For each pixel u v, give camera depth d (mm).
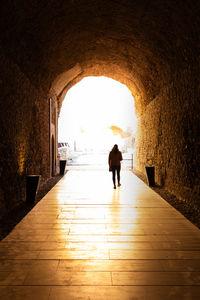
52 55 8023
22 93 6547
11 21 4848
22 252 3465
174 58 6551
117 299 2422
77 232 4246
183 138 6289
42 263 3145
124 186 8992
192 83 5602
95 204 6250
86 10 6320
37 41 6477
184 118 6180
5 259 3254
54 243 3777
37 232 4254
